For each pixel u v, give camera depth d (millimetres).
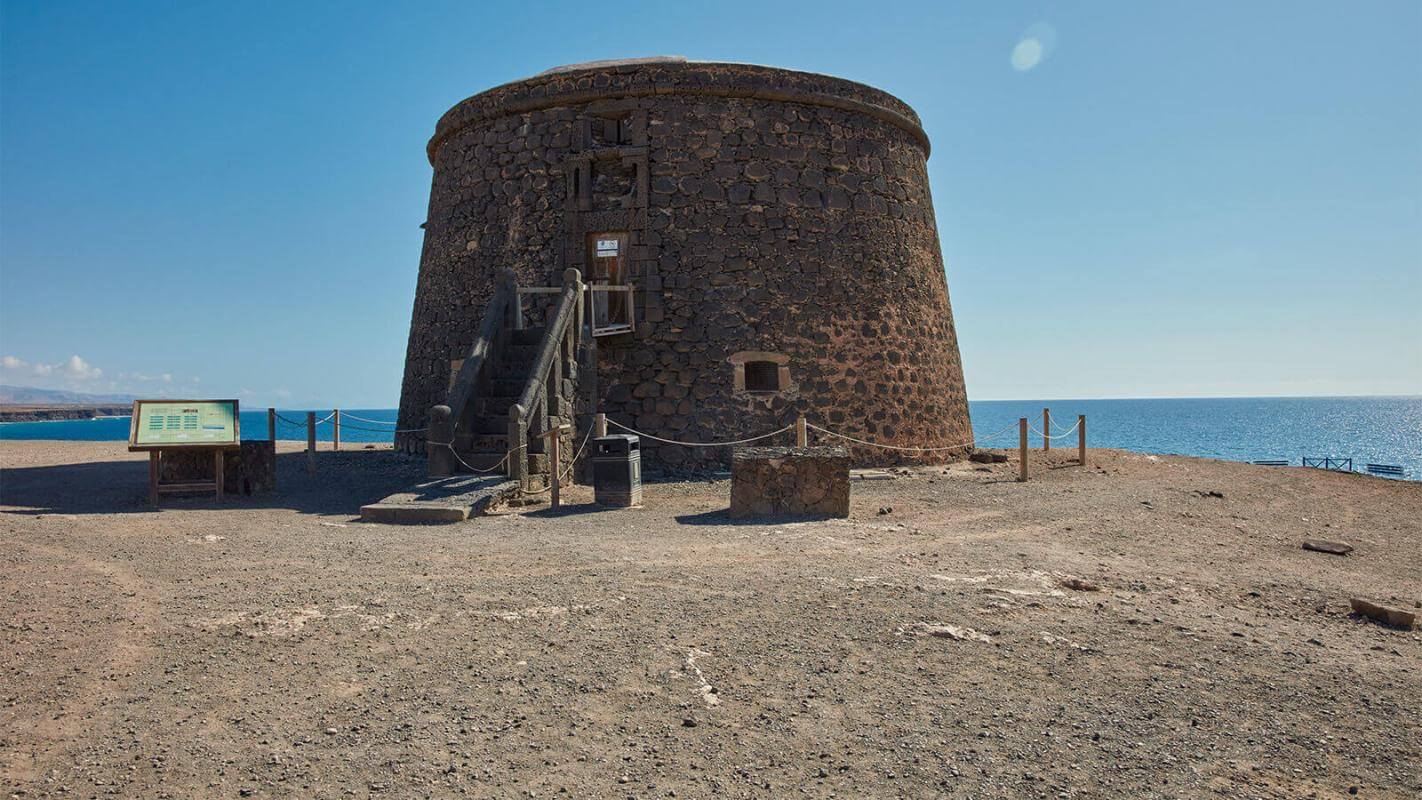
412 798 3895
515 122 18156
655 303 16859
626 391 16812
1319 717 4879
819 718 4762
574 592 7137
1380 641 6359
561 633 6051
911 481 15648
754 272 17062
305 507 12414
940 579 7727
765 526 10641
